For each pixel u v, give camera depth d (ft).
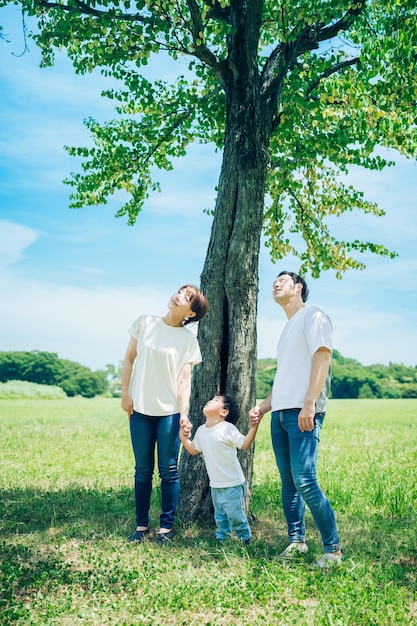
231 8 20.98
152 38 21.29
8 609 12.46
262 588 13.82
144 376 17.92
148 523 18.39
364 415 98.63
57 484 27.30
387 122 23.47
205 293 20.93
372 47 20.39
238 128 21.04
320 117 24.47
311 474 15.71
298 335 16.31
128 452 40.45
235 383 20.33
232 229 20.88
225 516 17.83
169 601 13.19
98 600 13.26
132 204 32.99
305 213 33.27
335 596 13.29
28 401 180.14
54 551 16.72
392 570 15.30
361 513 22.35
